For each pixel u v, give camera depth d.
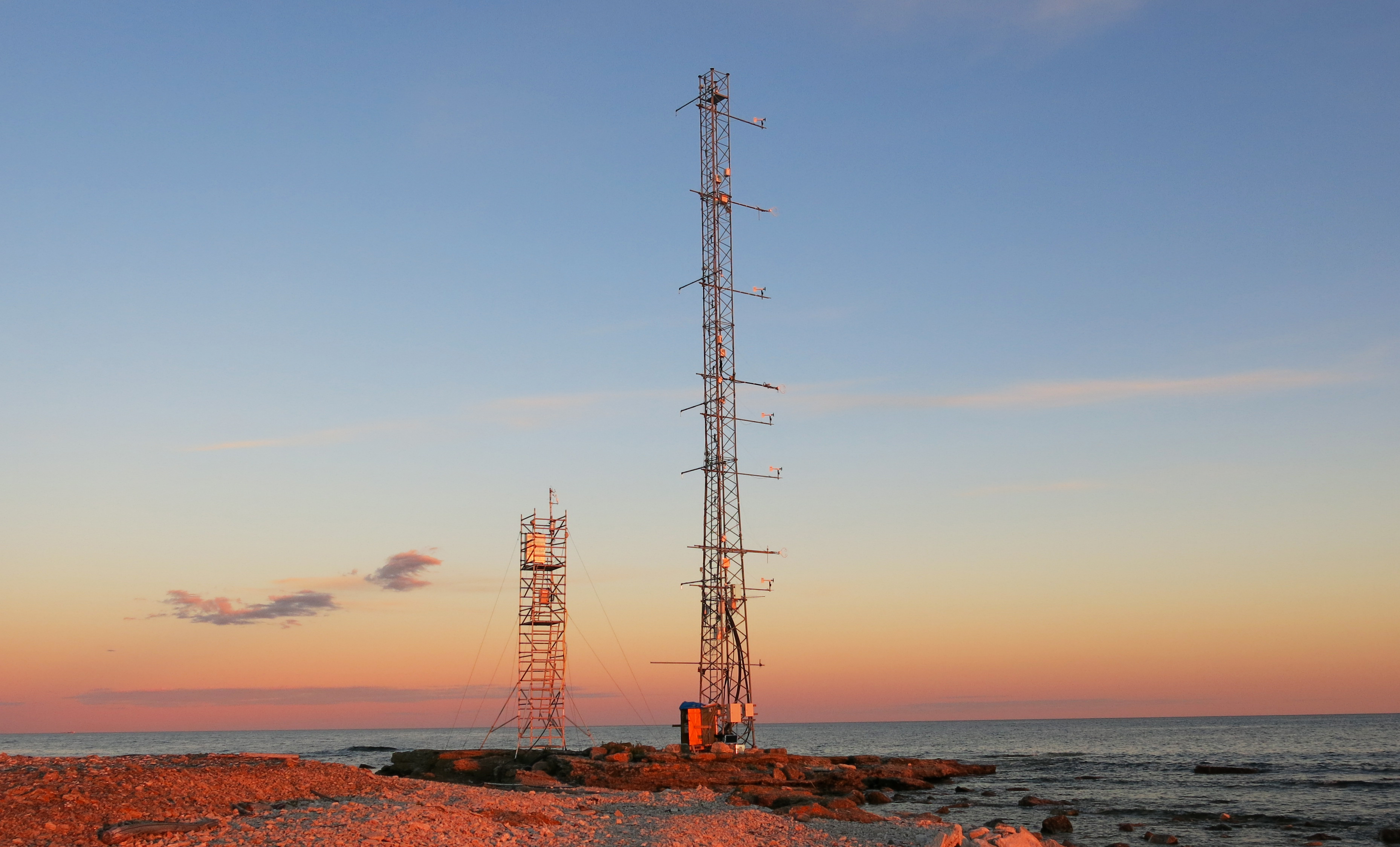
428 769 81.38
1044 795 87.81
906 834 46.53
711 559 89.50
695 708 85.81
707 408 92.44
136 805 30.33
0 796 28.70
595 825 40.72
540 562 83.62
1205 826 64.75
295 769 41.41
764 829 44.66
